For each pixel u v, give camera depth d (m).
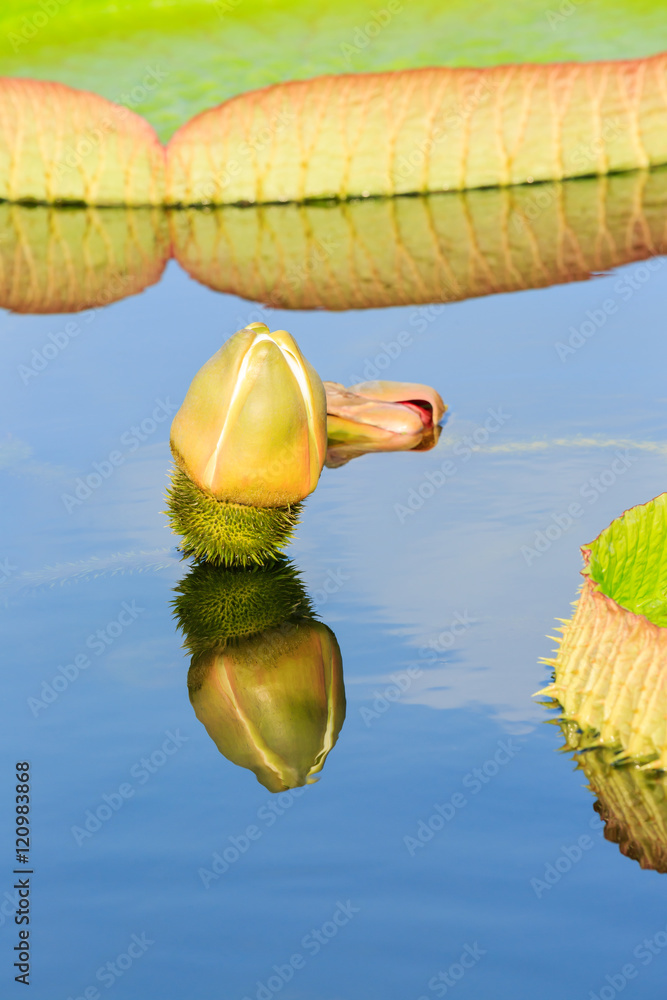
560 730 4.05
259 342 5.19
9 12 19.08
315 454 5.43
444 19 18.56
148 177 14.22
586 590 4.22
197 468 5.36
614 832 3.47
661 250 10.76
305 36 18.36
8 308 10.19
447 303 9.72
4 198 14.59
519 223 12.27
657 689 3.84
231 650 4.82
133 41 18.61
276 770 3.89
